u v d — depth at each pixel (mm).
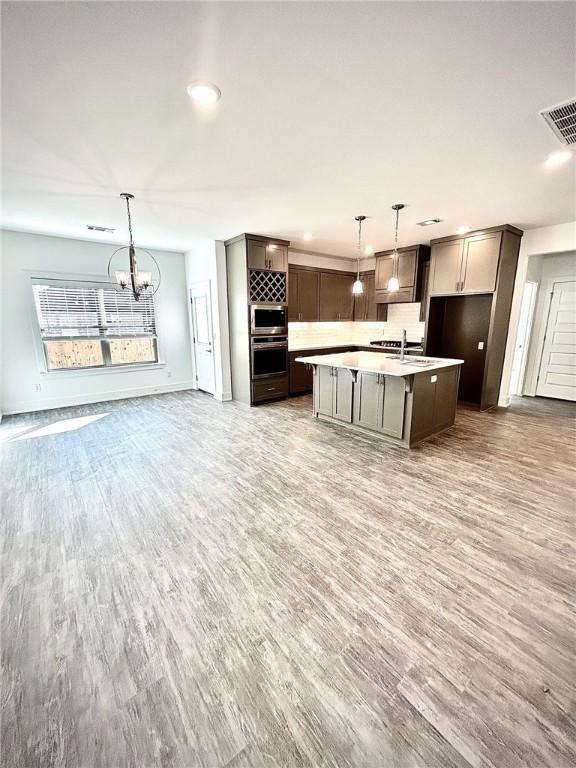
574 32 1354
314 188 3033
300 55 1472
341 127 2057
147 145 2258
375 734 1117
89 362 5520
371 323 7156
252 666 1346
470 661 1351
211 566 1905
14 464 3268
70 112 1887
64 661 1370
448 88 1705
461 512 2395
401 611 1591
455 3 1228
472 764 1037
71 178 2783
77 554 2018
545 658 1359
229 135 2143
